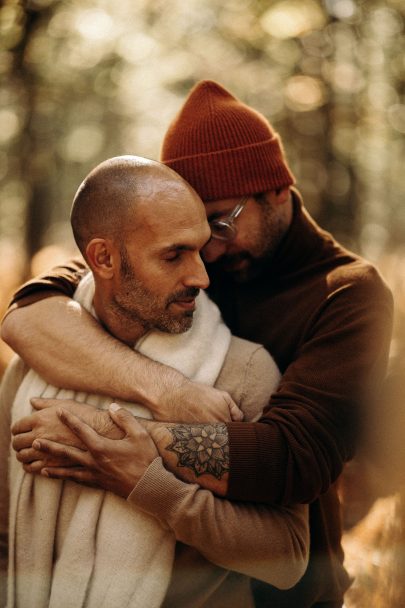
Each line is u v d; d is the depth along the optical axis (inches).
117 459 63.4
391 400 67.6
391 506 71.2
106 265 66.2
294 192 82.0
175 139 77.3
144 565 64.1
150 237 64.1
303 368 70.1
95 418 65.7
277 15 286.8
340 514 79.9
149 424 65.2
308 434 65.2
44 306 71.2
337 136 326.3
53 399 68.0
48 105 361.1
